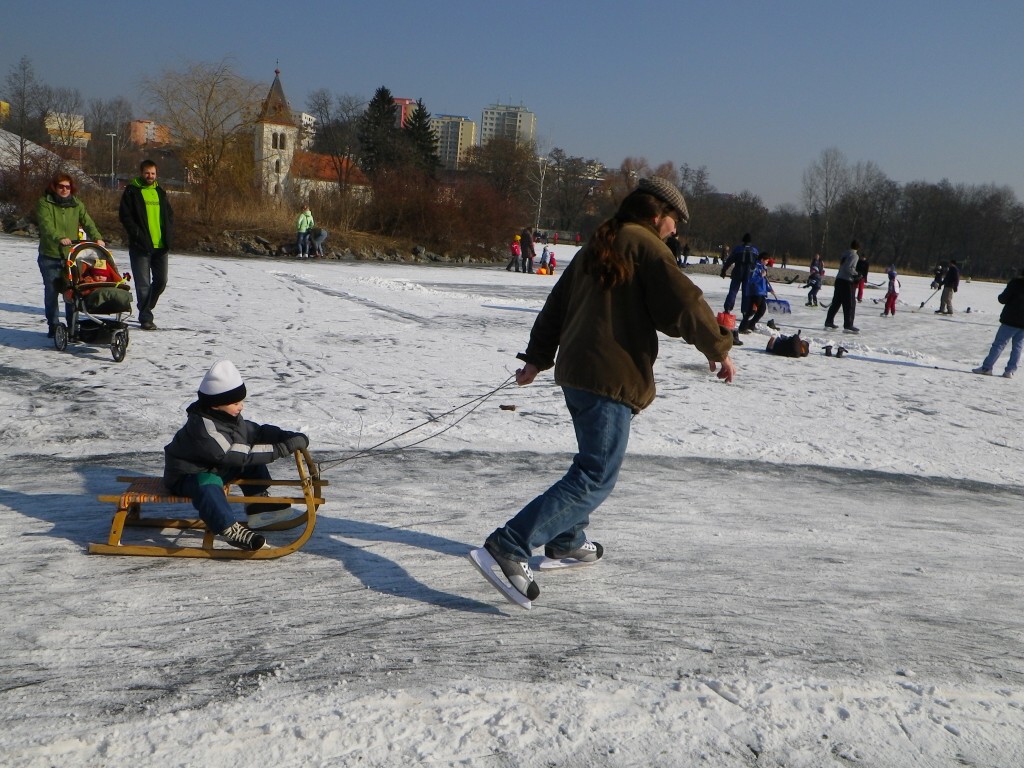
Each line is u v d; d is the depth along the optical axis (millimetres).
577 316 3746
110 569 4047
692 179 110875
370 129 80625
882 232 107875
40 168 34750
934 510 6328
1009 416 10508
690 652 3439
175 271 20672
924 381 12656
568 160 107500
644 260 3574
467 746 2703
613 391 3658
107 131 90688
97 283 9031
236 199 37375
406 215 43031
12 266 18062
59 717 2768
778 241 111812
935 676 3342
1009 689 3268
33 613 3527
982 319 27281
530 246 36500
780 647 3537
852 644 3613
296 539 4602
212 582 3955
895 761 2756
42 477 5602
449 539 4754
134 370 8969
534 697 3016
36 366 8805
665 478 6574
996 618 4066
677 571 4434
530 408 8539
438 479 6094
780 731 2889
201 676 3068
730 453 7582
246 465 4301
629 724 2877
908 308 29812
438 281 26906
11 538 4395
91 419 7098
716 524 5422
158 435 6805
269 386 8656
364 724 2795
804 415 9430
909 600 4230
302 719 2811
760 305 16844
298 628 3504
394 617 3660
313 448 6750
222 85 36812
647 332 3691
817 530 5465
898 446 8438
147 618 3535
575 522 3771
